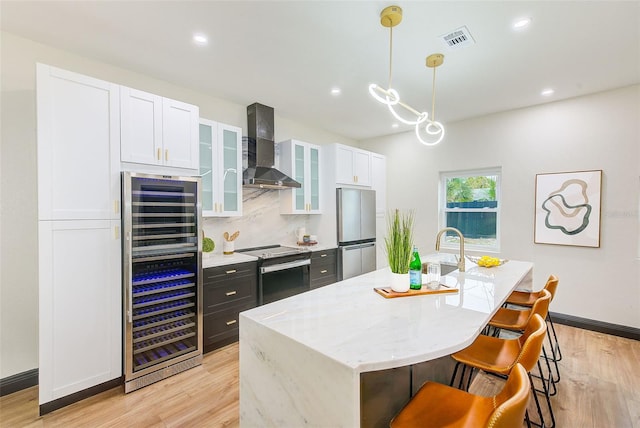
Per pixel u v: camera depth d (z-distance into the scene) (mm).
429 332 1285
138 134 2352
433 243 4652
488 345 1719
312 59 2613
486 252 4219
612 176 3246
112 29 2186
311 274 3895
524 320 2137
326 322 1402
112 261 2211
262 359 1382
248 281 3182
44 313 1950
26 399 2148
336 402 1051
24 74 2303
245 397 1480
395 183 5098
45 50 2398
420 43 2352
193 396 2172
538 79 2984
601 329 3299
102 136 2174
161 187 2406
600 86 3160
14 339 2268
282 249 3916
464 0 1874
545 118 3648
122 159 2262
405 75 2906
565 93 3336
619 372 2490
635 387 2279
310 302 1707
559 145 3557
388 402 1391
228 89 3252
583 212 3402
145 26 2148
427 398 1264
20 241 2293
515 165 3867
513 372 1062
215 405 2070
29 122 2324
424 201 4746
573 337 3188
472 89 3227
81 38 2301
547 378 2402
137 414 1975
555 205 3576
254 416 1429
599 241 3318
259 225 3982
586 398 2154
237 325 3070
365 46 2408
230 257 3262
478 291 1928
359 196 4551
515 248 3871
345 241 4328
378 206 5027
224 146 3367
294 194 4074
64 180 2018
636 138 3119
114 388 2234
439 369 1813
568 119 3498
